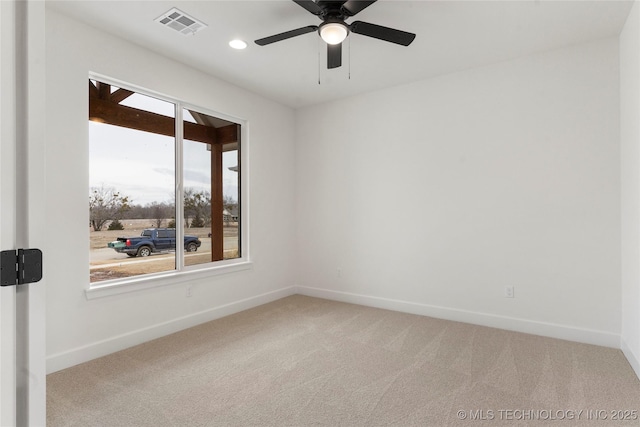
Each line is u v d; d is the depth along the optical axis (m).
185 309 3.41
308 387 2.27
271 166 4.45
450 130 3.64
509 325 3.32
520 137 3.27
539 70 3.18
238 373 2.46
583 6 2.46
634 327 2.49
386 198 4.07
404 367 2.55
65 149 2.56
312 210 4.68
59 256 2.53
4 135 0.90
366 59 3.30
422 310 3.82
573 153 3.03
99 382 2.34
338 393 2.19
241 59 3.30
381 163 4.10
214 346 2.95
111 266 2.92
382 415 1.96
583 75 2.99
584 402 2.07
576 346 2.90
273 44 3.02
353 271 4.33
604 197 2.91
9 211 0.91
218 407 2.04
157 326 3.15
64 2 2.40
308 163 4.71
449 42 2.97
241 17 2.60
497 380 2.34
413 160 3.88
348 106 4.35
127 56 2.93
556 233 3.11
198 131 3.64
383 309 4.05
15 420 0.92
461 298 3.59
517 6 2.46
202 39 2.92
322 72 3.60
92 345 2.71
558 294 3.10
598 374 2.41
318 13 2.24
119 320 2.89
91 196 2.80
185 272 3.39
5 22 0.90
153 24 2.69
